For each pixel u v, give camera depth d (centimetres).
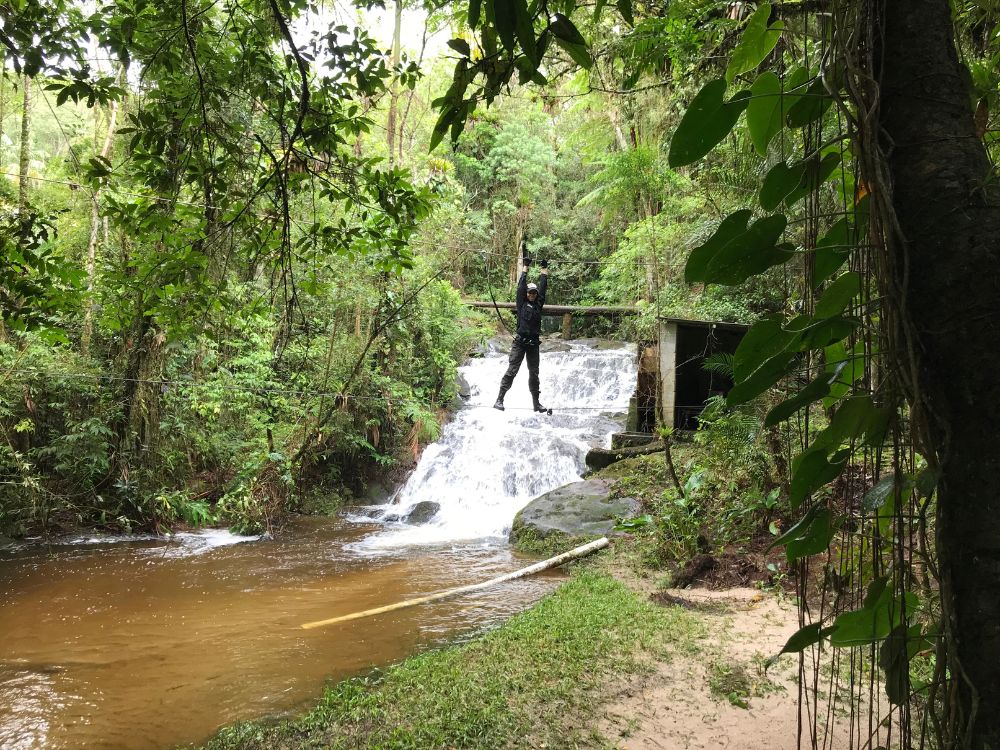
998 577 89
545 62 591
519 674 391
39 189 1015
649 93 1016
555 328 1991
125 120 980
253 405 1034
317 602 618
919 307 97
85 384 883
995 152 139
